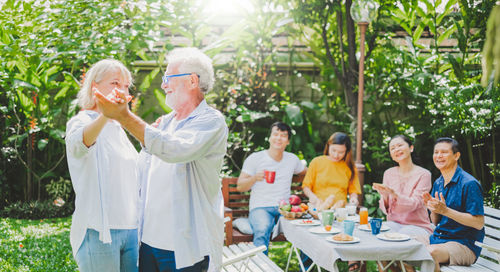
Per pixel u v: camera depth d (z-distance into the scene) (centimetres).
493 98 548
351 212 416
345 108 752
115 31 624
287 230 415
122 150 239
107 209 223
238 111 752
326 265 329
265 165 480
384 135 704
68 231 606
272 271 357
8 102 734
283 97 813
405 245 328
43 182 786
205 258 229
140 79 848
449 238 370
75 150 213
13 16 668
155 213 226
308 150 762
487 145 645
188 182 222
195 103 233
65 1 631
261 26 792
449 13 677
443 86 614
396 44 767
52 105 746
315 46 783
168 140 201
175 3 697
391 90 698
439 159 380
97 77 234
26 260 461
